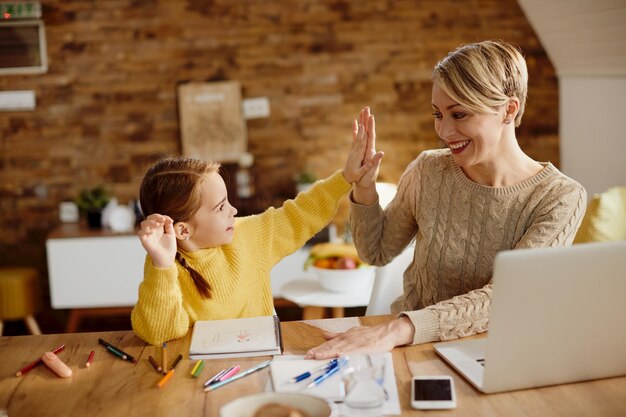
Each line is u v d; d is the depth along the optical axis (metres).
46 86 4.74
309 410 1.23
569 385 1.44
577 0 3.68
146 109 4.79
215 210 1.71
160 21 4.71
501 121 1.79
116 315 4.82
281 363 1.51
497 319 1.35
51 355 1.58
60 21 4.69
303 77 4.80
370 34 4.77
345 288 3.09
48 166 4.81
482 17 4.74
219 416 1.26
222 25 4.73
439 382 1.41
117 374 1.52
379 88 4.82
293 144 4.86
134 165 4.83
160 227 1.60
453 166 1.97
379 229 2.06
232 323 1.71
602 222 2.40
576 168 4.54
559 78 4.73
